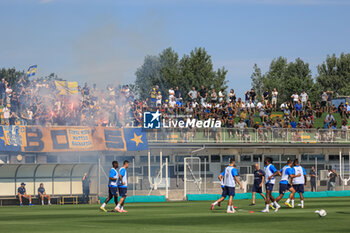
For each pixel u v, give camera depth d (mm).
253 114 83688
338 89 166250
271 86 152125
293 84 150500
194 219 27828
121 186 34656
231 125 75375
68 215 32031
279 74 169500
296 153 78250
